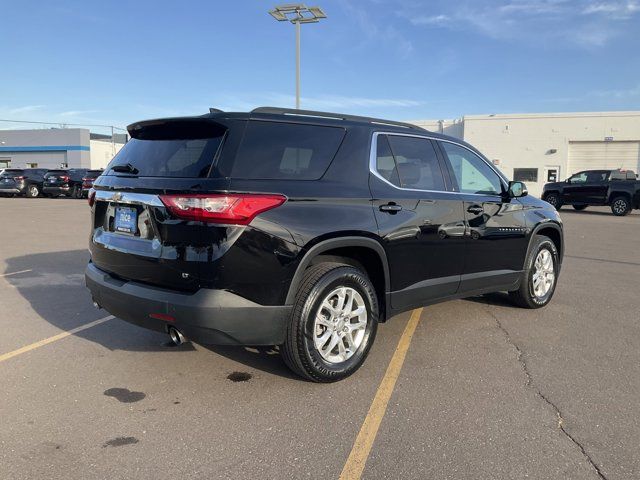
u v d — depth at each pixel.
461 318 5.55
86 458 2.86
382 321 4.25
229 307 3.28
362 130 4.15
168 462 2.84
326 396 3.65
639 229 15.68
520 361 4.34
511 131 38.28
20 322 5.24
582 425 3.28
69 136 62.88
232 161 3.37
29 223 14.52
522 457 2.92
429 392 3.73
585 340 4.89
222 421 3.29
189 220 3.30
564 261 9.51
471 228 4.86
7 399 3.55
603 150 36.75
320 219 3.60
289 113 3.88
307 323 3.59
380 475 2.75
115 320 5.32
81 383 3.82
